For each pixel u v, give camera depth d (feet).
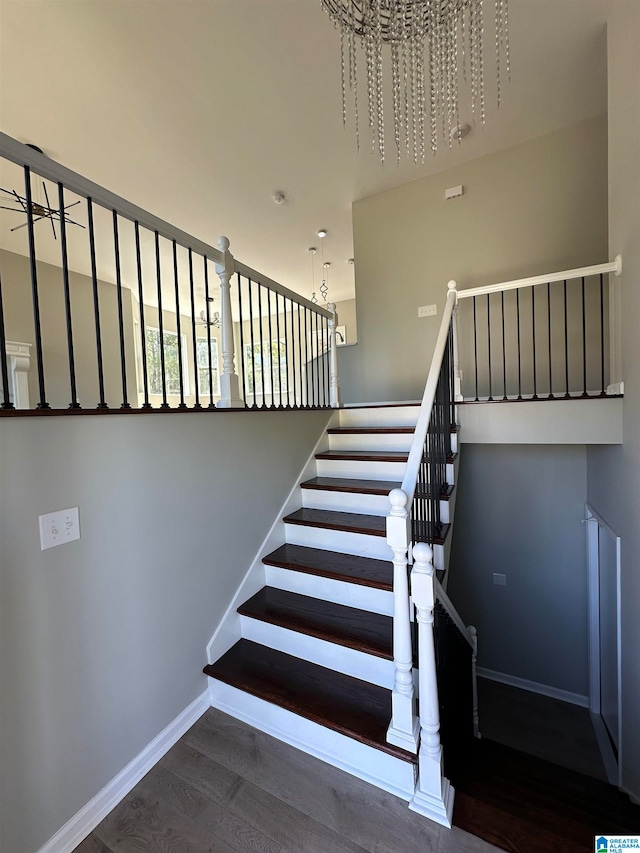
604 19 6.98
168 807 4.33
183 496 5.52
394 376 13.05
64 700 3.97
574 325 10.42
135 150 10.11
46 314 16.16
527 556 11.73
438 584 5.70
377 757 4.47
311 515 7.86
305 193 12.46
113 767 4.43
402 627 4.27
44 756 3.78
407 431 8.95
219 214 13.62
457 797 4.42
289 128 9.43
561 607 11.36
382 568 6.46
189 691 5.51
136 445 4.82
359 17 5.40
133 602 4.75
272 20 6.73
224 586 6.22
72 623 4.06
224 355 6.86
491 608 12.25
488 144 10.69
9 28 6.72
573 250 10.30
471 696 8.68
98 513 4.35
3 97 8.21
